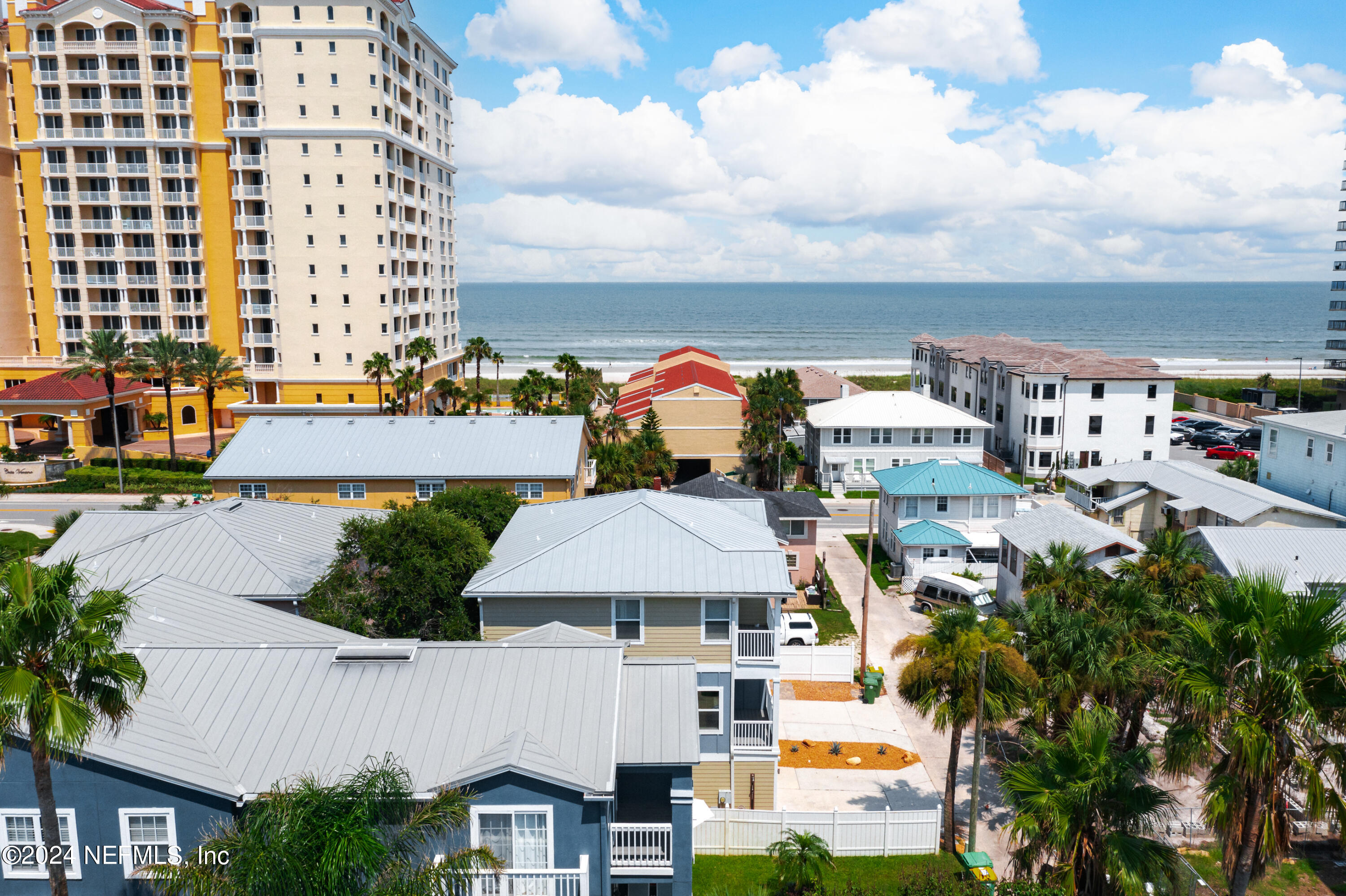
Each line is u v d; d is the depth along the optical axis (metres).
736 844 24.75
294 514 36.28
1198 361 192.62
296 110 80.88
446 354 103.50
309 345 84.00
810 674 37.47
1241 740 17.23
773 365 168.62
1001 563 47.22
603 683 20.55
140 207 86.94
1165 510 52.19
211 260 87.44
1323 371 163.62
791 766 30.22
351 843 14.88
